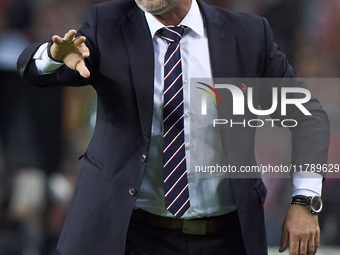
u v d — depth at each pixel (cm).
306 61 1991
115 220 880
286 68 953
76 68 807
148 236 926
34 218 1552
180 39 906
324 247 1688
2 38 1712
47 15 1812
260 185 936
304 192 903
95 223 889
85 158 932
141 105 878
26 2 1775
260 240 923
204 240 927
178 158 898
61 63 834
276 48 953
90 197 900
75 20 1847
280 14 2008
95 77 899
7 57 1664
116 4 927
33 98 1577
